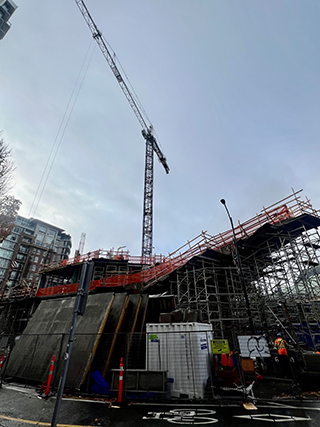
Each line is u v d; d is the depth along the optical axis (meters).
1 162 21.19
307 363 9.15
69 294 26.59
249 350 8.63
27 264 87.88
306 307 17.09
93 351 10.10
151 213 68.62
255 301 19.77
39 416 6.60
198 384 8.18
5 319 33.31
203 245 19.78
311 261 17.08
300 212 16.95
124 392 8.00
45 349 11.55
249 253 21.08
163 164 84.88
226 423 5.95
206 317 19.83
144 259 31.36
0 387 9.66
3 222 23.02
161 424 6.00
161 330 9.58
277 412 6.57
